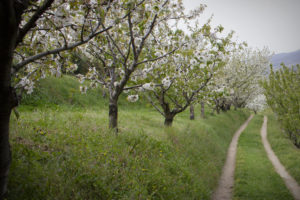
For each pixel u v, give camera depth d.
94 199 4.17
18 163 3.84
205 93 11.27
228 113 33.91
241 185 10.27
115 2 4.45
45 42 4.91
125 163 6.14
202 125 18.52
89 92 21.05
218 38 7.74
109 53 8.52
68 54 5.43
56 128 6.71
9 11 2.04
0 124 2.66
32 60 3.70
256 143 20.83
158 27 7.62
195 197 7.24
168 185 6.36
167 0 6.32
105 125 8.88
